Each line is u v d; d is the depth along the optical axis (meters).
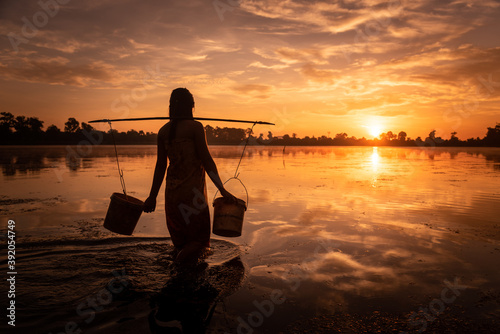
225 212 3.13
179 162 3.13
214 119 3.29
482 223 4.34
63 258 3.02
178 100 3.35
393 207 5.43
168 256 3.11
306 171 12.05
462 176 10.39
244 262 2.96
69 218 4.63
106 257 3.06
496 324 1.94
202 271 2.74
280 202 5.88
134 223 3.21
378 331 1.88
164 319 1.98
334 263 2.93
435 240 3.61
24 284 2.46
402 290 2.39
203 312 2.07
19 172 11.38
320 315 2.04
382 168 13.75
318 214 4.90
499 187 7.79
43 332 1.83
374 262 2.95
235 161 17.92
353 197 6.41
